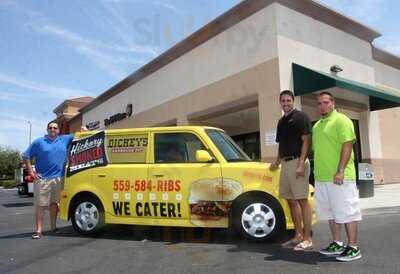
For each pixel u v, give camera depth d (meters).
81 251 6.79
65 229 9.10
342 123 5.77
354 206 5.75
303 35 15.16
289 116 6.41
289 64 14.54
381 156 18.34
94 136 8.11
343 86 13.70
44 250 6.96
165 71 21.11
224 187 6.96
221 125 19.52
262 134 14.66
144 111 23.34
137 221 7.51
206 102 17.78
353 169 5.83
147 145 7.67
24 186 26.92
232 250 6.48
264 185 6.79
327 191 5.89
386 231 7.71
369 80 17.95
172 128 7.60
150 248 6.84
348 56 16.98
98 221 7.87
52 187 8.20
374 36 18.22
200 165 7.17
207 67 17.77
